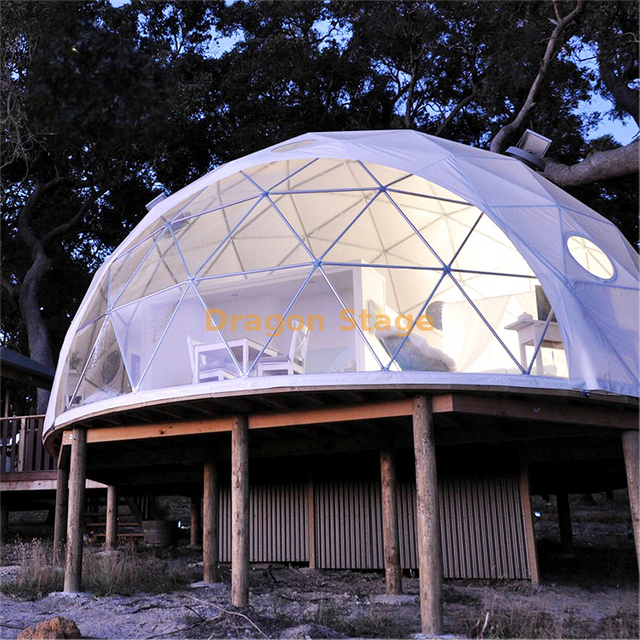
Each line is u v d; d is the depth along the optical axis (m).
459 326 10.77
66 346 13.29
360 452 13.63
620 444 12.37
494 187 11.11
